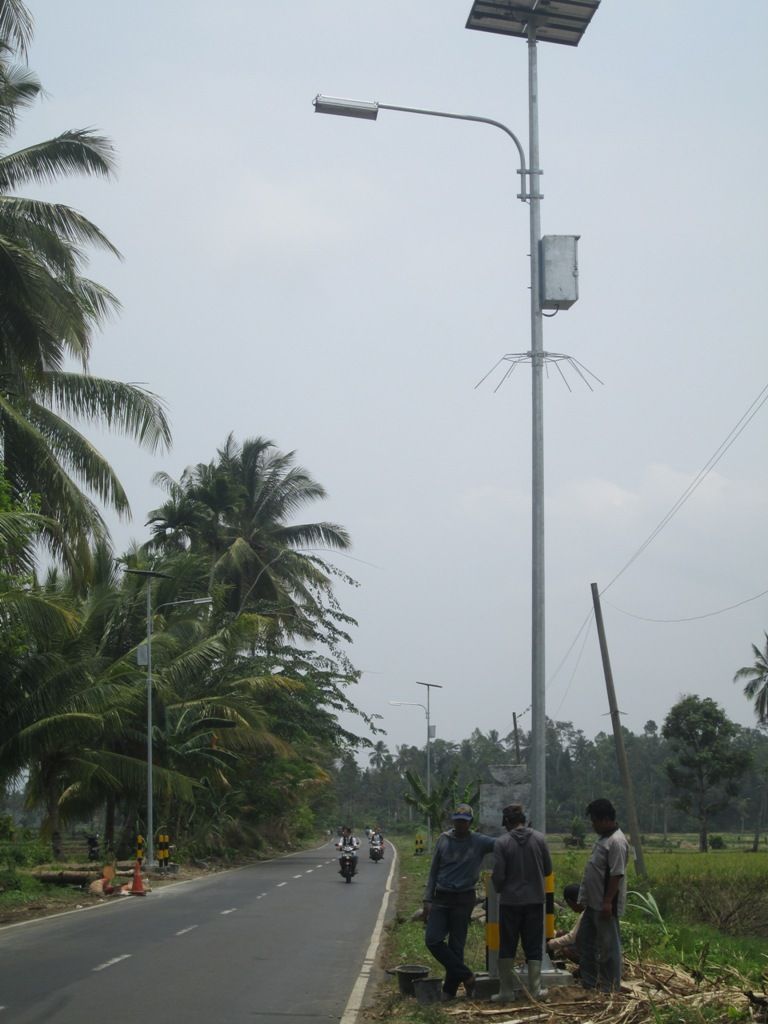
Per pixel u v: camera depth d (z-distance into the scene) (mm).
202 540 49125
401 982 11188
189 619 41375
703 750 66750
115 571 39500
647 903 17797
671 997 9336
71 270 22594
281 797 52094
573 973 10875
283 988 11969
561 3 13078
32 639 27562
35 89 22609
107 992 11414
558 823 103375
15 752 27703
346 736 49000
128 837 38844
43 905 22062
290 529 50281
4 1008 10414
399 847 71000
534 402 12703
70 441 23062
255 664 45812
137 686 34500
